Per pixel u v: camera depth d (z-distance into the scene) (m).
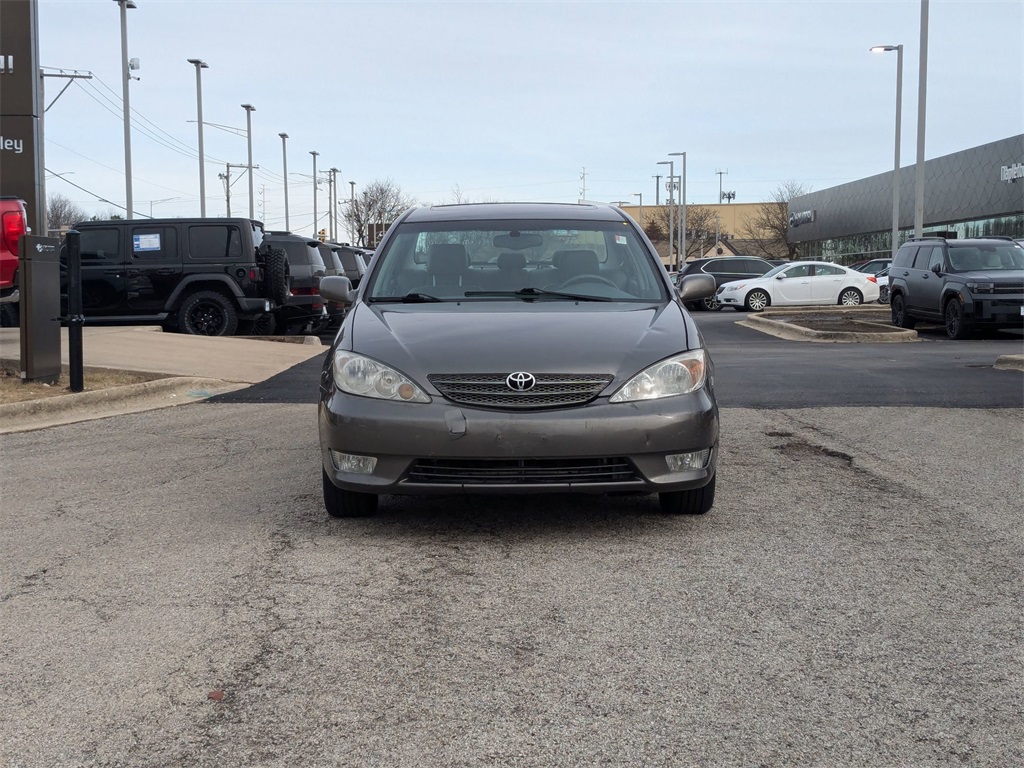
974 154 44.75
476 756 2.81
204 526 5.23
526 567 4.50
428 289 5.84
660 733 2.94
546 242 6.11
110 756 2.83
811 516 5.34
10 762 2.80
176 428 8.34
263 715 3.07
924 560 4.57
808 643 3.60
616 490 4.75
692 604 4.00
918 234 26.08
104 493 6.01
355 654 3.53
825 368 12.50
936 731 2.94
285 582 4.31
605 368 4.74
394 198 80.56
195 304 15.92
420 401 4.69
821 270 30.81
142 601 4.09
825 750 2.83
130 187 35.66
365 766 2.76
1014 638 3.64
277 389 10.80
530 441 4.61
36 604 4.07
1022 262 18.11
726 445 7.38
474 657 3.50
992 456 6.94
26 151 18.98
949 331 17.86
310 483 6.22
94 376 10.77
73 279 9.58
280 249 16.28
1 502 5.80
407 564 4.55
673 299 5.72
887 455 6.99
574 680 3.30
